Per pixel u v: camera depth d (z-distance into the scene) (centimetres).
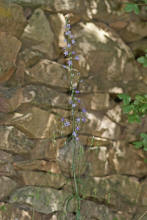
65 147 335
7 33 319
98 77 342
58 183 333
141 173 350
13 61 321
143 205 347
